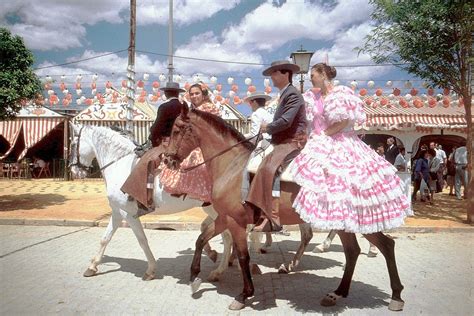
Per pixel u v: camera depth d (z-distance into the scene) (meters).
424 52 11.19
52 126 22.16
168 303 4.99
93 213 11.70
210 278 5.86
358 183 4.38
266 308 4.83
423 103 14.91
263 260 7.15
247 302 5.03
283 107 4.79
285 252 7.74
